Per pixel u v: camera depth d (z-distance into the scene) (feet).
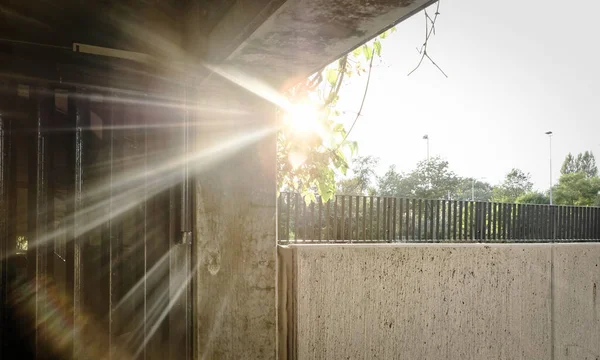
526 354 14.75
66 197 7.89
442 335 12.97
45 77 7.69
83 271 7.98
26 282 7.57
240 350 9.32
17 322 7.52
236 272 9.36
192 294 9.06
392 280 12.11
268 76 8.75
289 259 10.81
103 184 8.15
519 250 14.67
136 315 8.48
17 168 7.65
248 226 9.47
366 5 5.75
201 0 8.17
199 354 9.04
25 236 7.68
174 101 8.74
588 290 16.52
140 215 8.54
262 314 9.49
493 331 14.01
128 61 8.20
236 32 6.70
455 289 13.25
